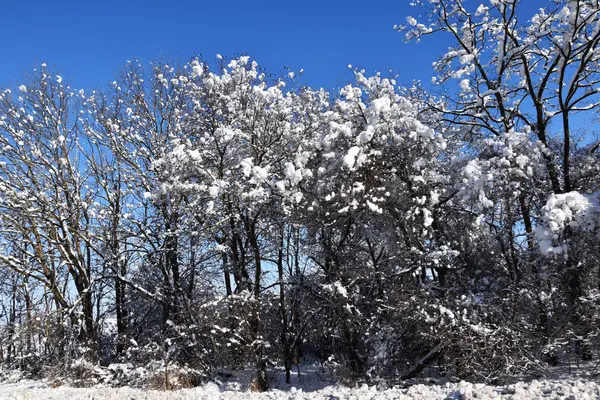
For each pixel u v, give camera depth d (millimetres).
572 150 14461
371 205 12031
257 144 15820
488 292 12789
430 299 12086
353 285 13961
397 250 13414
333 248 14000
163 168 15125
